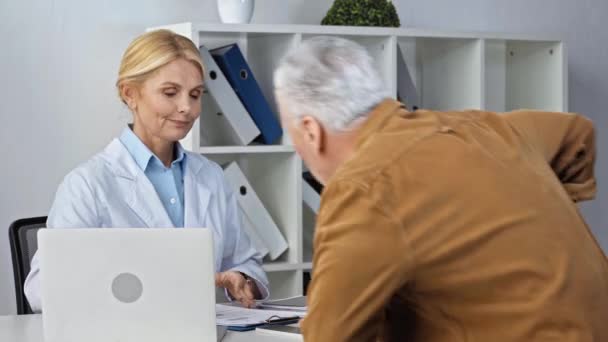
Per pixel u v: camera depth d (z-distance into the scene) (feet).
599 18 16.33
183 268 7.12
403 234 4.91
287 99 5.49
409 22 14.57
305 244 13.42
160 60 9.58
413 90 13.42
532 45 14.60
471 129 5.54
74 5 12.61
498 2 15.30
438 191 5.03
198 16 13.33
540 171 5.62
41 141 12.52
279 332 7.78
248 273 9.87
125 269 7.13
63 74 12.60
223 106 12.01
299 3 13.87
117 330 7.18
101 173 9.64
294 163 12.50
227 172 12.20
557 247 5.16
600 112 16.44
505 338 5.06
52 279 7.15
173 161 10.11
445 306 5.13
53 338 7.18
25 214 12.48
